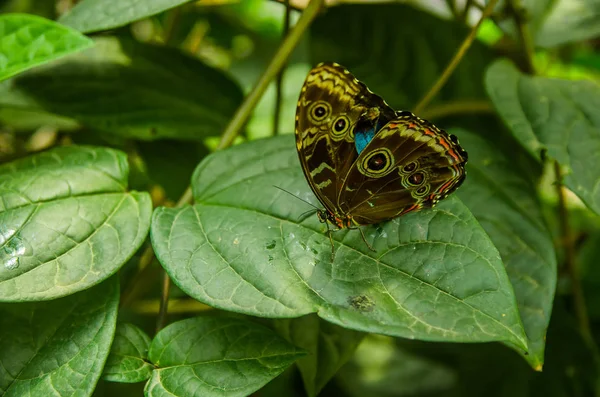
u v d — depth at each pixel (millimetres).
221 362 1002
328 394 1315
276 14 1569
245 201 1025
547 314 1026
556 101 1063
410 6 1183
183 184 1151
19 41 1037
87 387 990
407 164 1002
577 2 1186
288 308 978
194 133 1139
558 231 1239
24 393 989
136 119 1132
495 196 1063
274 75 1090
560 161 1034
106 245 1012
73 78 1129
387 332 961
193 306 1151
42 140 1225
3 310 1010
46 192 1025
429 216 1002
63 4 1217
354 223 1006
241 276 993
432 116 1134
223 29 1442
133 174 1132
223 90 1158
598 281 1194
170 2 1041
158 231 1013
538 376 1135
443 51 1178
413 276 986
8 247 1004
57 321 1008
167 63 1151
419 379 1378
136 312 1145
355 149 1009
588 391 1119
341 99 1005
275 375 997
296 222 1014
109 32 1146
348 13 1184
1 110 1178
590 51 1427
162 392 993
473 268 981
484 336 958
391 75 1180
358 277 988
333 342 1058
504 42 1200
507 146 1165
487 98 1169
